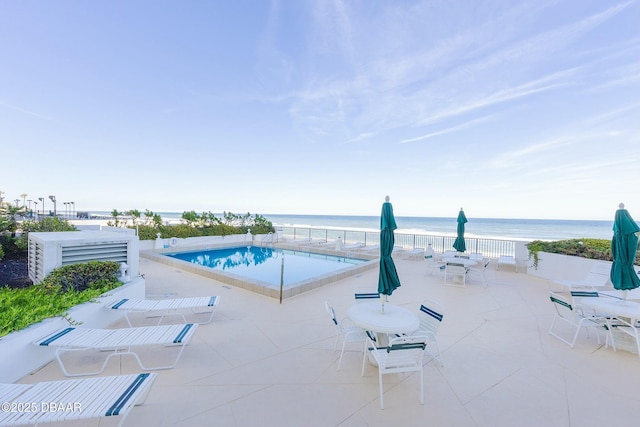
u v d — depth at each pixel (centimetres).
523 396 265
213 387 271
